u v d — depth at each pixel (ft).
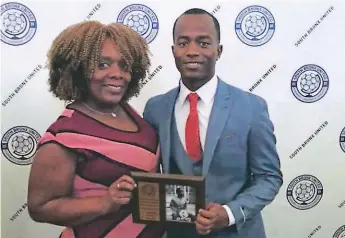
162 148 4.33
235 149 4.14
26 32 5.16
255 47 5.21
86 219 3.90
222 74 5.24
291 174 5.49
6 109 5.31
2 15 5.13
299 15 5.17
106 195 3.89
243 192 4.23
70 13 5.14
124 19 5.15
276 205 5.55
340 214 5.60
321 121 5.39
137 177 3.92
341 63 5.27
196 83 4.33
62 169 3.83
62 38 4.09
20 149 5.41
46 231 5.56
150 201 3.99
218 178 4.19
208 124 4.20
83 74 4.04
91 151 3.88
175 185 3.91
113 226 4.10
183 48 4.28
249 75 5.24
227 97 4.29
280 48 5.22
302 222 5.61
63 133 3.85
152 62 5.17
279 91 5.30
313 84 5.30
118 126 4.13
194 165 4.25
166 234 4.51
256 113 4.20
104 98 4.04
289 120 5.36
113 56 4.04
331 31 5.21
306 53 5.24
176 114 4.42
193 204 3.92
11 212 5.51
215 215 3.92
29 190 3.94
